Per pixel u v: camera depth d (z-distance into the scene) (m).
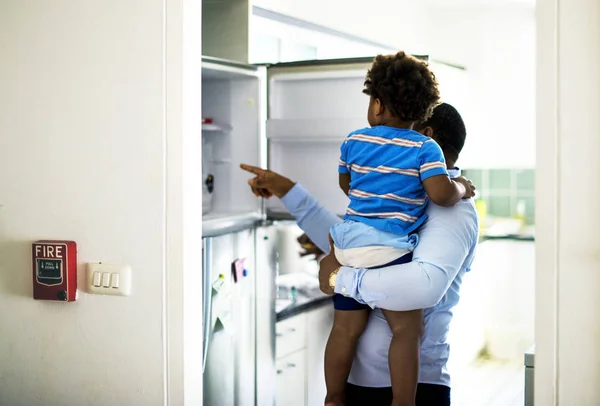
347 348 2.00
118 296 1.96
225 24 2.90
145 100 1.90
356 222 1.95
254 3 3.05
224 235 2.59
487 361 5.18
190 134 1.90
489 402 4.39
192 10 1.89
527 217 5.39
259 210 2.81
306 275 3.48
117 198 1.94
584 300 1.48
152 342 1.93
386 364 1.99
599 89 1.45
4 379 2.10
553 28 1.49
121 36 1.91
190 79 1.89
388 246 1.89
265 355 2.93
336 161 2.72
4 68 2.03
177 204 1.88
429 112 1.97
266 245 2.89
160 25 1.87
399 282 1.81
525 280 5.19
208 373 2.53
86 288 1.98
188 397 1.93
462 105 4.73
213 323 2.53
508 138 5.30
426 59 2.40
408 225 1.93
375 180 1.95
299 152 2.78
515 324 5.25
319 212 2.34
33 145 2.02
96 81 1.94
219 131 2.85
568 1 1.47
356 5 4.02
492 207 5.50
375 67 1.98
